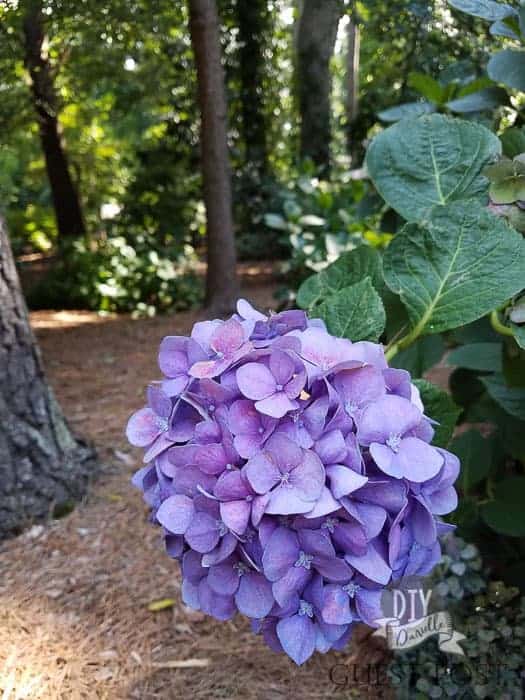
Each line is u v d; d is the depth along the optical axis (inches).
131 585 30.7
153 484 13.5
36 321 95.3
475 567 22.5
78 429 48.9
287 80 151.3
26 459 35.7
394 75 88.0
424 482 11.9
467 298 14.4
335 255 65.7
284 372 11.5
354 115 116.8
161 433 12.7
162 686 24.9
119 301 101.7
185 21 88.4
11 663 26.0
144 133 154.3
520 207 15.1
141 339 82.5
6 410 35.0
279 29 140.7
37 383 36.5
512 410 20.8
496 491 23.1
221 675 25.3
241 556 11.6
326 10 115.0
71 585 30.8
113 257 103.7
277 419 11.3
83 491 38.2
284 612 11.5
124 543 33.9
